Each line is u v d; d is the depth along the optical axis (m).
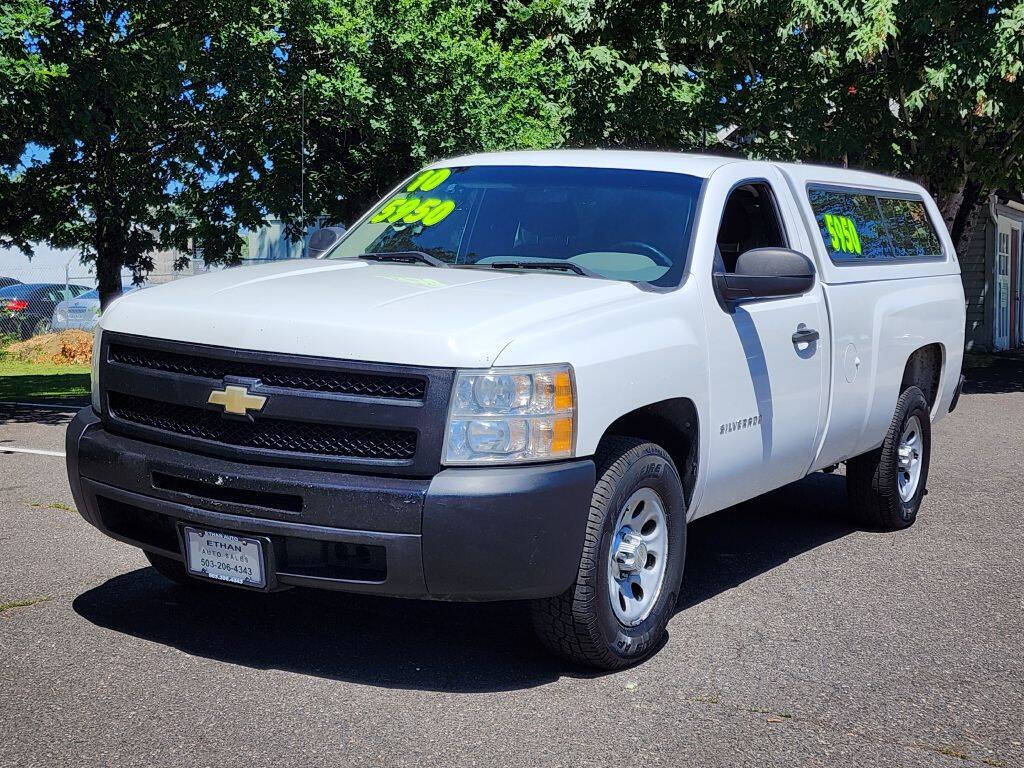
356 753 3.56
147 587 5.31
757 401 5.27
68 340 24.23
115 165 15.94
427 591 3.92
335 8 15.61
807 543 6.69
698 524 7.15
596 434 4.15
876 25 14.92
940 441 11.04
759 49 17.50
